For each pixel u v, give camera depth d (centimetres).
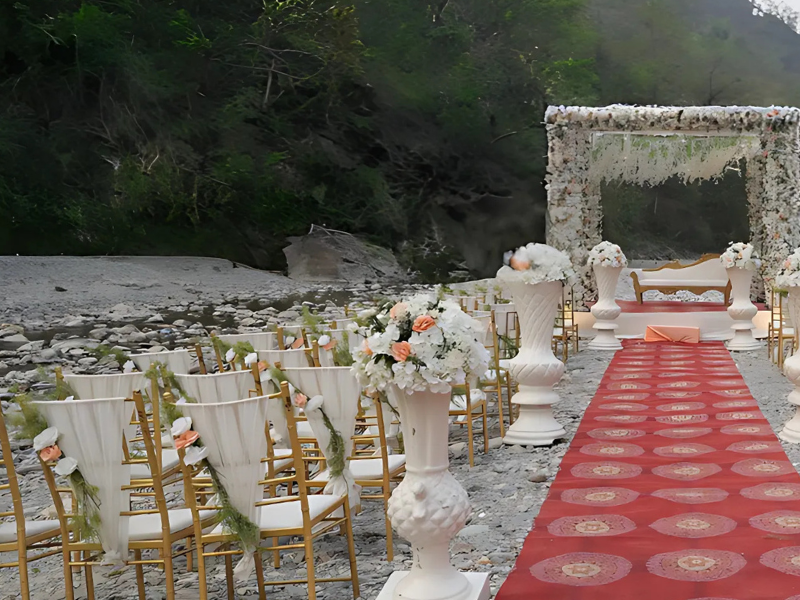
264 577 356
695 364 884
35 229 2572
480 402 546
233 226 2945
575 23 4081
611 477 450
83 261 2272
